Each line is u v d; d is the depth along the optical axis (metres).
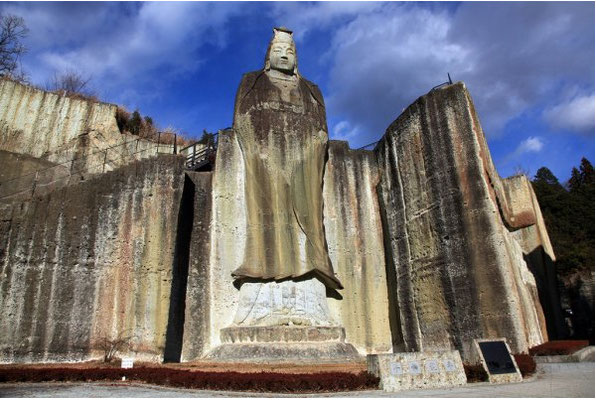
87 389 10.27
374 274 19.91
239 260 18.30
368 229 20.52
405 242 18.70
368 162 21.59
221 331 16.95
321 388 9.59
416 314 17.62
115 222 16.89
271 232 18.08
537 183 42.22
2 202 15.63
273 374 10.45
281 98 20.09
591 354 14.23
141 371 11.67
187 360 16.62
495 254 15.17
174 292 17.12
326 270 17.98
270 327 16.39
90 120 24.73
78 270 15.93
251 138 19.22
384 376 9.68
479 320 15.09
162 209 17.44
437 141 17.66
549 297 26.55
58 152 23.20
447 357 10.24
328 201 20.45
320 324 17.25
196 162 24.81
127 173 17.61
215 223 18.56
